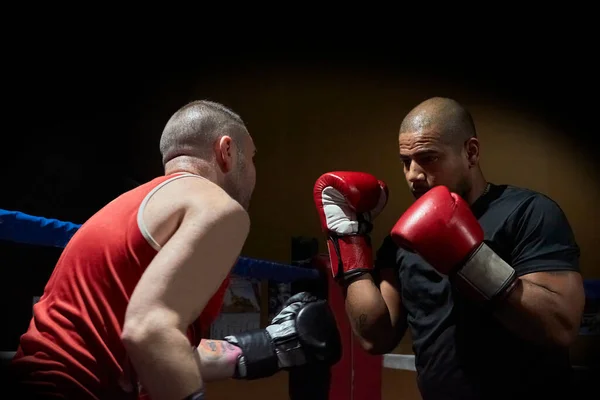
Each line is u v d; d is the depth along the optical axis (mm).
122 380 924
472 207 1458
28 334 975
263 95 4371
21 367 932
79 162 3682
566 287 1259
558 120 4871
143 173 3943
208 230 902
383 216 4449
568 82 4895
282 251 4184
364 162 4492
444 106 1453
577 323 1257
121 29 4027
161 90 4117
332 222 1623
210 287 911
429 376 1397
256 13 4367
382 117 4586
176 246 881
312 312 1517
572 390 1330
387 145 4559
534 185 4797
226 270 940
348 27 4547
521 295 1230
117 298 932
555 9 4660
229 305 1945
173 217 938
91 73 3932
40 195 3484
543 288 1249
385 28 4598
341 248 1602
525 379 1292
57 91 3822
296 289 2098
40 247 2713
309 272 2053
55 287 989
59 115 3799
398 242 1336
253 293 2018
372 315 1512
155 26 4121
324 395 1837
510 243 1354
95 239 973
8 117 3652
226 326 1929
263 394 3688
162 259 873
